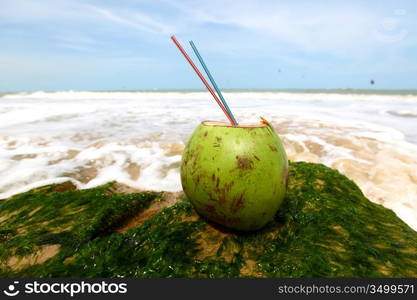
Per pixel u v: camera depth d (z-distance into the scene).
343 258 0.44
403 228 0.55
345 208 0.57
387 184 0.91
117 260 0.46
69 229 0.55
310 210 0.56
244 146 0.43
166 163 1.18
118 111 2.91
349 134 1.65
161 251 0.45
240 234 0.49
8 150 1.34
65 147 1.40
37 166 1.11
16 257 0.49
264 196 0.43
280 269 0.42
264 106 3.41
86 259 0.47
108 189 0.75
